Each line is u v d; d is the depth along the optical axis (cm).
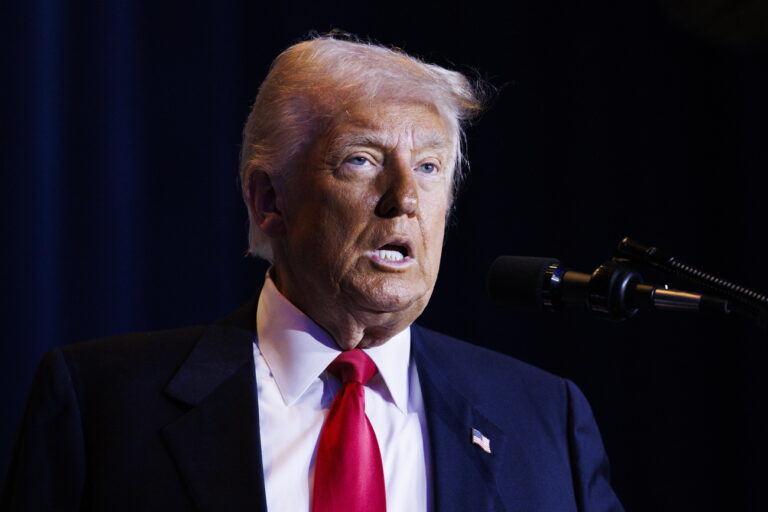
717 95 1136
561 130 1166
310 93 568
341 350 589
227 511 523
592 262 1148
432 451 575
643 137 1152
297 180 571
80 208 1029
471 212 1153
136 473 534
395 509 553
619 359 1140
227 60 1089
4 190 998
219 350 589
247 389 568
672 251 1135
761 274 1080
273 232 593
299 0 1111
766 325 461
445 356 640
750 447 1086
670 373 1127
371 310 560
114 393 559
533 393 639
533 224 1155
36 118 1007
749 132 1094
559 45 1173
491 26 1162
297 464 554
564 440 627
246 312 620
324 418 574
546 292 527
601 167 1158
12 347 993
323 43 587
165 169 1062
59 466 539
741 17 634
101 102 1038
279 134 577
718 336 1123
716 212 1130
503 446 593
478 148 1159
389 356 595
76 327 1021
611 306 498
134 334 604
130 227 1045
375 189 555
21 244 998
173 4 1077
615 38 1166
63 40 1030
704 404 1120
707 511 1109
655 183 1145
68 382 562
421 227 560
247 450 544
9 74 1003
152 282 1052
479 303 1144
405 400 596
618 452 1129
